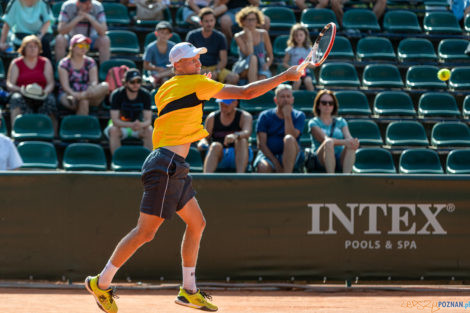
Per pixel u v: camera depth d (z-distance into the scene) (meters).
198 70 8.93
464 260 12.95
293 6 27.39
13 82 20.34
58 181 12.74
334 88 23.31
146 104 19.59
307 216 12.85
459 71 24.20
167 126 8.74
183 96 8.63
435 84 23.88
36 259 12.70
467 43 25.55
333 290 12.69
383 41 25.20
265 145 17.34
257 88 8.35
